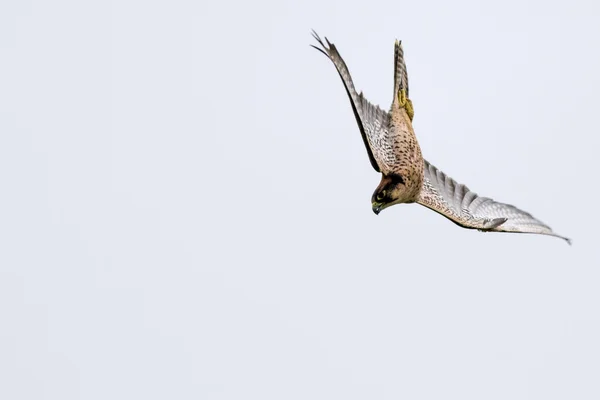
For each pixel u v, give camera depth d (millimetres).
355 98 14633
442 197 16766
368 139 15352
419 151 16078
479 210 16938
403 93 15875
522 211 16984
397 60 15797
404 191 15953
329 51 14234
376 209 15805
